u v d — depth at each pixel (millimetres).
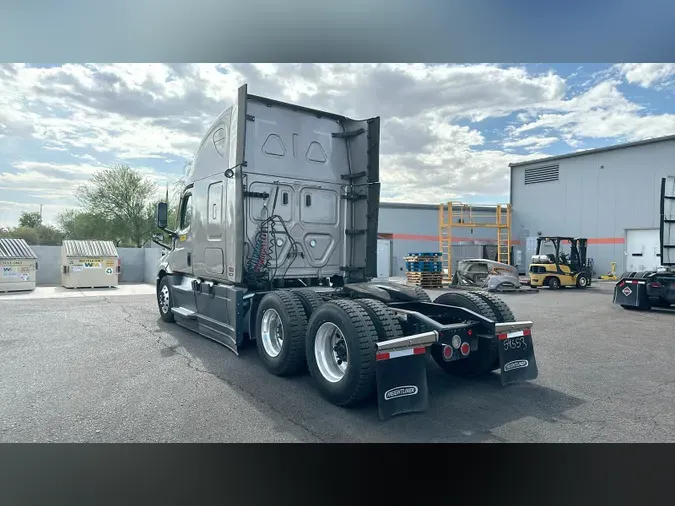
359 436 4055
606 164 28891
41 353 6898
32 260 17469
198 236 7695
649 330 9438
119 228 35125
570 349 7539
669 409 4715
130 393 5059
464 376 5848
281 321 5621
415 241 31953
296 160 7094
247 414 4488
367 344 4418
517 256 32594
